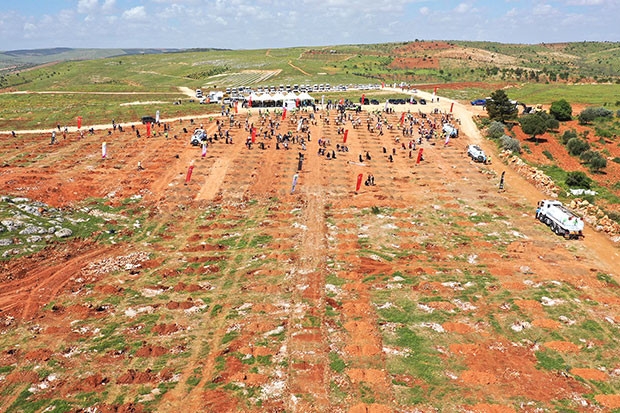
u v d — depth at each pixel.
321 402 20.72
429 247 38.41
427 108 102.94
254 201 50.16
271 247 38.62
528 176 56.91
